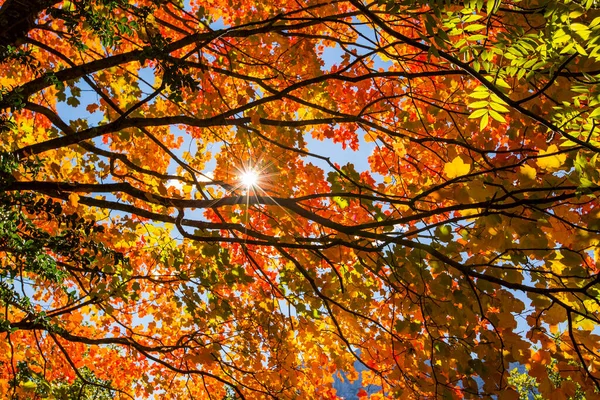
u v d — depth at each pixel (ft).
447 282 11.75
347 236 12.84
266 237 12.89
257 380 16.33
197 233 14.55
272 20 12.21
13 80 14.64
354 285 14.73
